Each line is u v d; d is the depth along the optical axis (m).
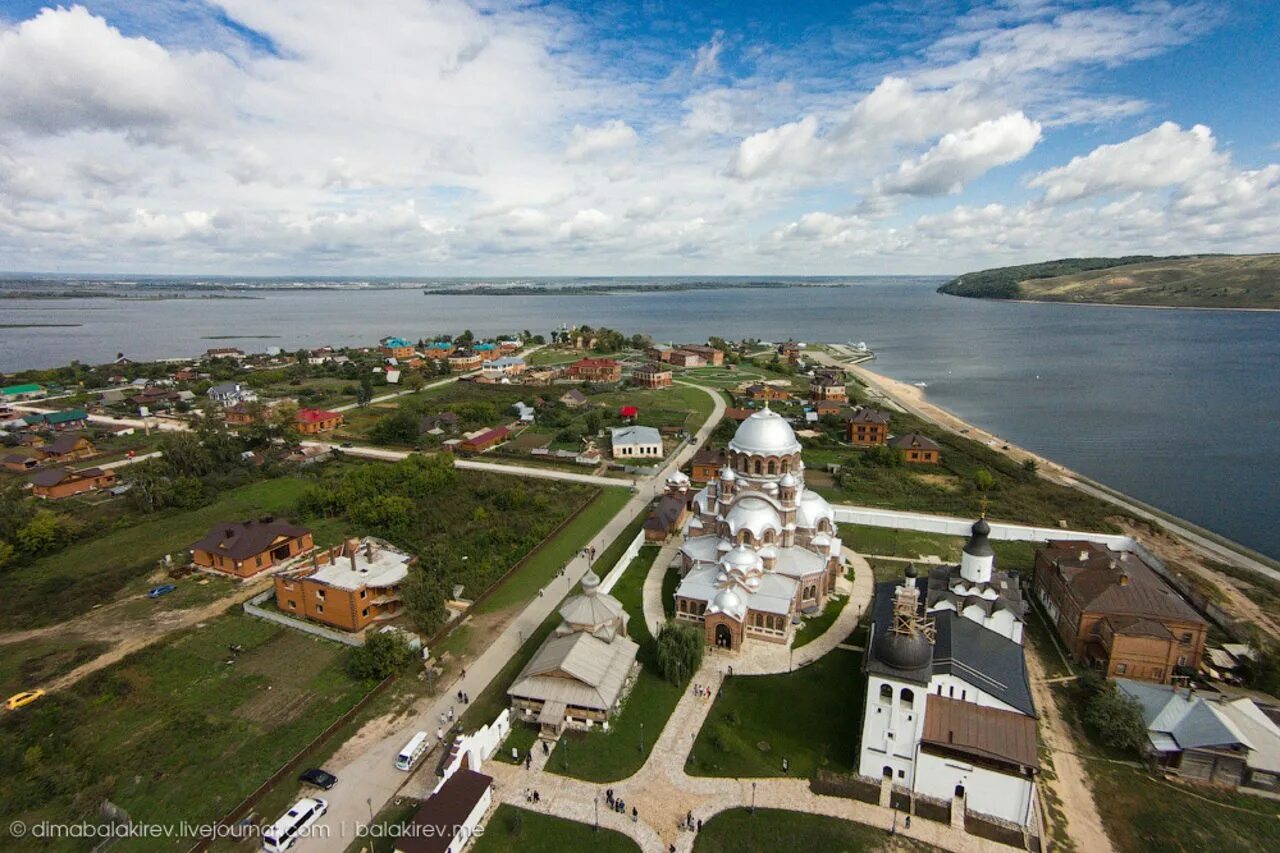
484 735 52.25
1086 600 65.69
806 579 73.38
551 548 91.19
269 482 119.62
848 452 139.38
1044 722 56.84
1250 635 67.12
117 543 92.69
